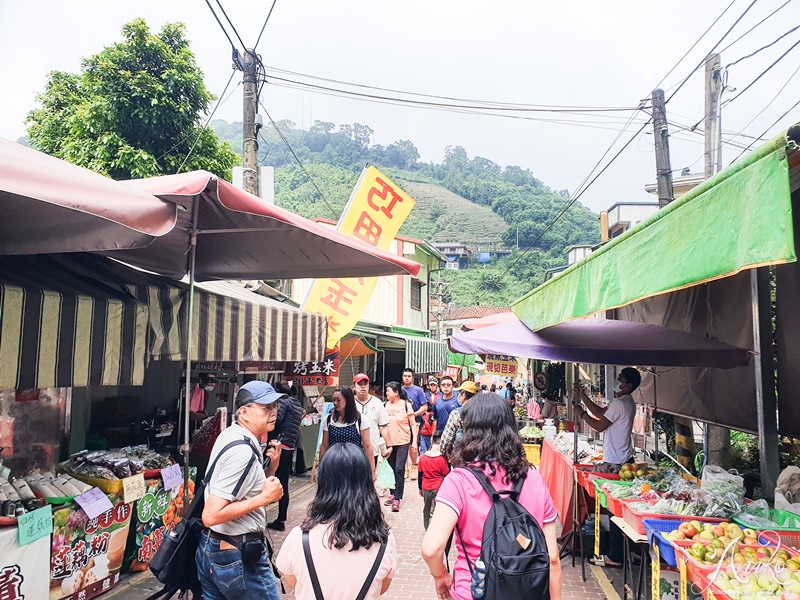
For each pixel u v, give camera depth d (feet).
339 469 8.64
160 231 9.71
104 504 15.87
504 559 7.61
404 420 27.86
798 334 17.13
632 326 20.53
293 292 61.72
